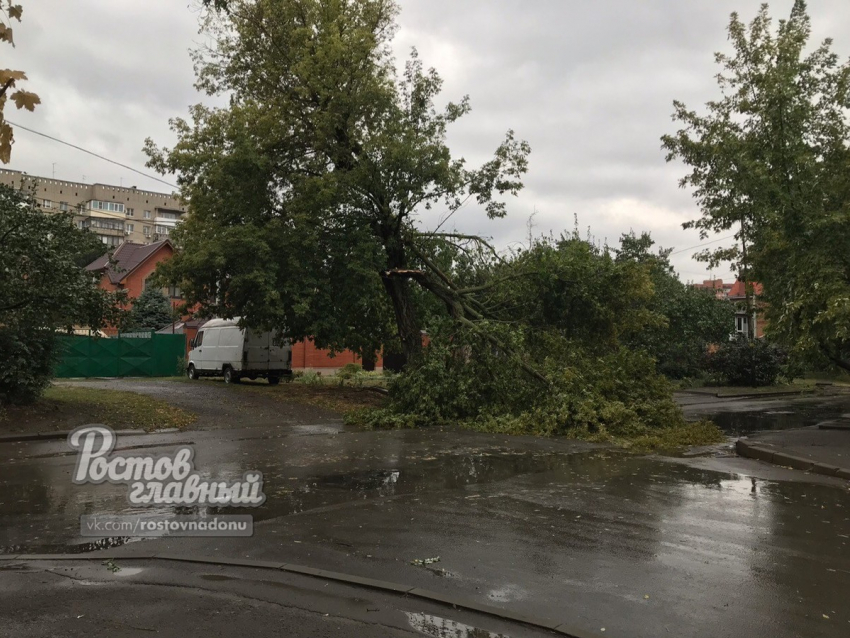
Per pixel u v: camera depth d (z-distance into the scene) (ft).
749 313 61.41
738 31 54.03
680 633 14.10
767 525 23.27
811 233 42.55
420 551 19.92
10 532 22.36
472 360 55.47
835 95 48.55
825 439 43.42
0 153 10.36
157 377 108.99
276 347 94.27
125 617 14.87
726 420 63.16
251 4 67.77
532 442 44.52
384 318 82.58
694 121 58.95
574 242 66.64
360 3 69.82
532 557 19.33
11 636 13.79
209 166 65.82
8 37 10.53
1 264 43.83
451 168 65.16
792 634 14.14
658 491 28.96
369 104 64.90
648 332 106.63
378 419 53.16
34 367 50.01
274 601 15.92
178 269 63.93
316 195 62.54
